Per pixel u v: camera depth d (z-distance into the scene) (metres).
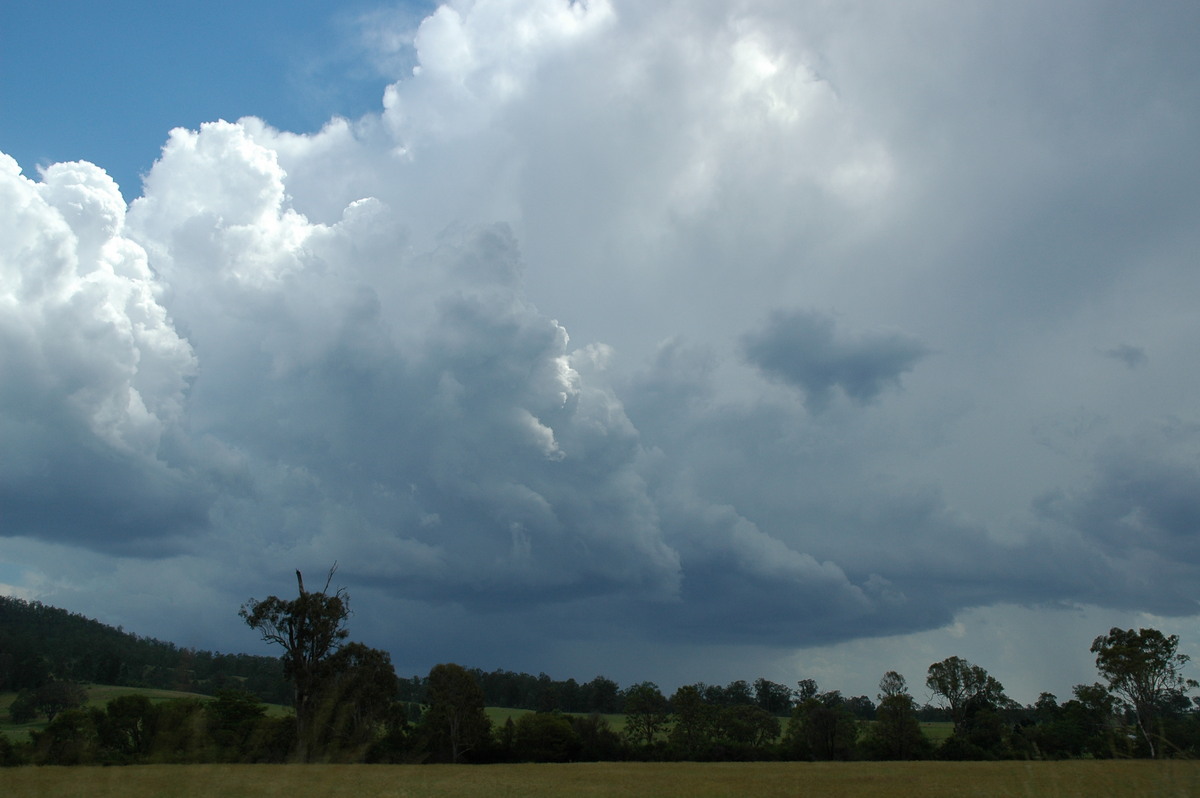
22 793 17.56
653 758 86.19
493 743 78.56
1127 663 61.50
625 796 32.03
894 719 86.25
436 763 62.66
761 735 96.75
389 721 65.06
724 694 144.38
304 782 21.69
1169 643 62.12
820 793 34.38
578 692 142.50
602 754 85.88
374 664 60.47
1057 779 12.77
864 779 41.66
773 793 34.31
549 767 55.47
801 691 120.94
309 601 58.84
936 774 44.97
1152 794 11.05
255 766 22.77
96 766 20.66
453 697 72.56
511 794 30.44
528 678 146.00
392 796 22.66
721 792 34.38
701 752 86.94
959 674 95.81
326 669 58.00
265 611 58.38
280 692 61.53
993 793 24.06
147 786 18.69
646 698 90.56
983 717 87.75
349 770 23.97
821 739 86.88
